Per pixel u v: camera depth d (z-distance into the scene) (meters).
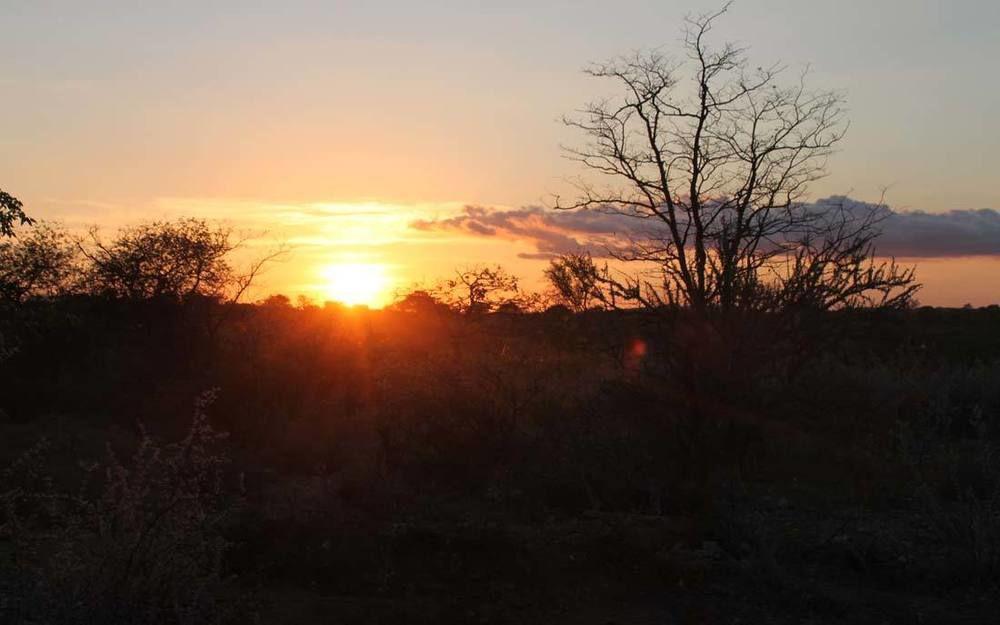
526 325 21.27
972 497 8.62
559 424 12.75
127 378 20.44
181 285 22.34
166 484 6.13
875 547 8.46
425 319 24.89
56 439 14.00
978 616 6.93
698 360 11.77
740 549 8.48
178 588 5.92
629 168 14.33
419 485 11.88
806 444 12.88
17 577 5.78
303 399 18.72
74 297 21.47
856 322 12.48
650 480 10.87
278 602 7.38
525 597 7.55
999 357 28.33
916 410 15.56
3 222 13.49
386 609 7.26
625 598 7.54
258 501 10.70
